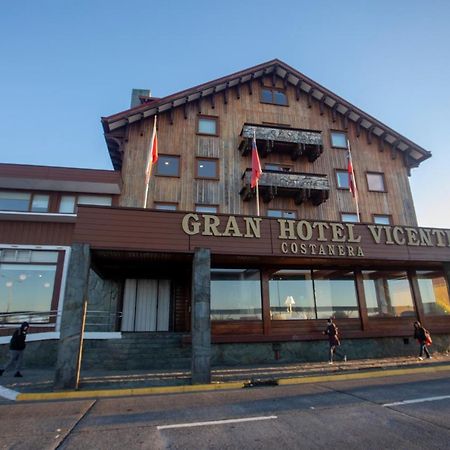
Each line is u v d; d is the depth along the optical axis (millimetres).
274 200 20641
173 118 21062
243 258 13789
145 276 17203
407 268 17594
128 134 20031
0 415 7176
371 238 14094
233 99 22656
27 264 15898
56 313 15359
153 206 18875
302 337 14875
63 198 17609
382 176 23234
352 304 16375
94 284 16875
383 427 6078
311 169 22062
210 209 19578
